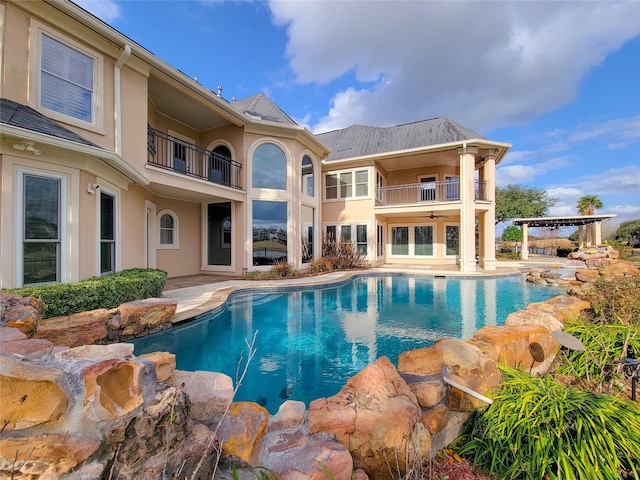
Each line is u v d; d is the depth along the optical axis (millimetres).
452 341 3443
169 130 13250
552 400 2709
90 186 6773
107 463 1521
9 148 5469
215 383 2326
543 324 4488
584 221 23406
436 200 18375
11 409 1394
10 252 5488
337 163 19812
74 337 4410
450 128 18828
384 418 2307
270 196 14477
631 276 6488
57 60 7027
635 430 2389
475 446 2723
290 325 7691
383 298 10883
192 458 1803
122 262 8672
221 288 10305
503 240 34000
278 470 2014
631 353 3861
